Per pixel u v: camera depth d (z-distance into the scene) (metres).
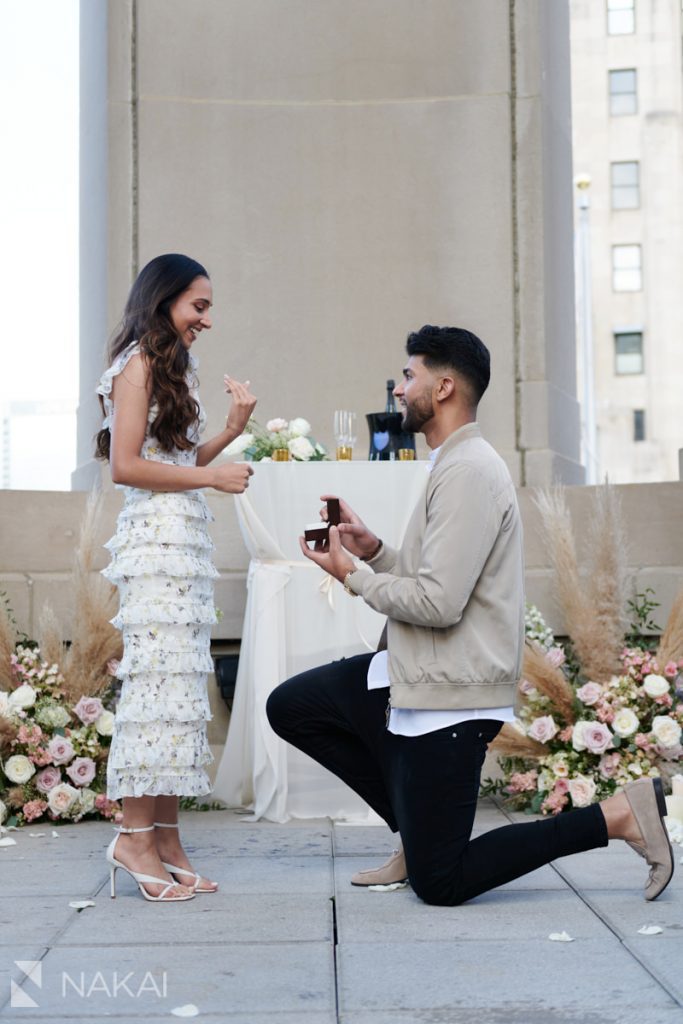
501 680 2.92
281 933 2.71
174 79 5.48
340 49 5.53
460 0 5.54
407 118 5.52
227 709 4.81
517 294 5.45
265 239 5.45
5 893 3.14
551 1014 2.14
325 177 5.48
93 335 5.64
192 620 3.12
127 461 3.06
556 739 4.32
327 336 5.42
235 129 5.48
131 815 3.09
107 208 5.45
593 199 41.09
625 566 4.45
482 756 2.95
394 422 4.59
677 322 40.34
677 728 4.20
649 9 41.25
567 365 5.80
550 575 4.83
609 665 4.38
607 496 4.50
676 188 40.75
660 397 40.16
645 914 2.83
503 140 5.48
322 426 5.39
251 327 5.40
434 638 2.91
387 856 3.60
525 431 5.37
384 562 3.18
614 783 4.23
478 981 2.34
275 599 4.25
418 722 2.91
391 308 5.44
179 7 5.49
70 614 4.84
